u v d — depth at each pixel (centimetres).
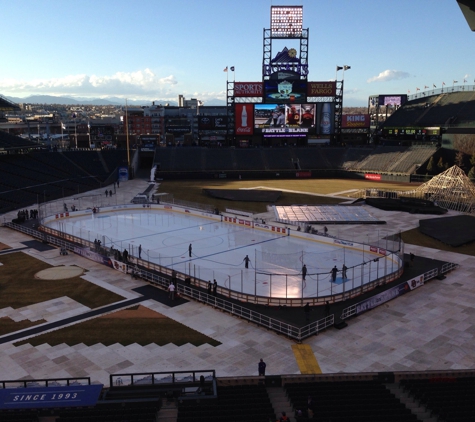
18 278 4619
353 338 3325
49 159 11969
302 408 2200
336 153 14588
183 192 10650
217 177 13538
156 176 13325
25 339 3294
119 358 3020
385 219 7581
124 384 2641
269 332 3425
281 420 2020
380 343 3244
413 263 5069
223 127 15800
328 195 10169
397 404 2244
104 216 7956
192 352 3106
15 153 11375
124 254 5047
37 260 5241
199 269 4838
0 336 3344
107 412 2133
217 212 7812
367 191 9712
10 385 2661
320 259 5244
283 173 13700
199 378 2686
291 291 4191
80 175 11775
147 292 4259
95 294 4197
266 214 8000
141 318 3675
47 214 7844
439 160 12294
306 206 8075
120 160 13712
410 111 15538
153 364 2942
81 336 3347
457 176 8819
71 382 2703
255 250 5184
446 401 2261
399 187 11175
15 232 6600
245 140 15275
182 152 14462
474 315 3725
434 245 5912
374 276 4597
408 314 3756
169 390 2442
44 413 2156
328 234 6384
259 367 2727
